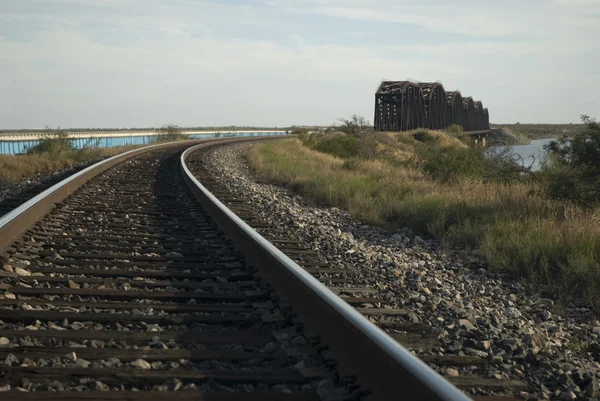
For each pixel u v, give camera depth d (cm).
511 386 446
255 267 750
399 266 915
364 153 3728
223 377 414
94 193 1576
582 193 1393
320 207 1731
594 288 828
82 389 390
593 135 1384
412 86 12694
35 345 461
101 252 858
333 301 467
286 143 5706
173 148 4819
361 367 400
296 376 422
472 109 19588
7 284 641
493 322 663
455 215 1362
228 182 2145
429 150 2545
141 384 405
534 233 1101
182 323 556
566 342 625
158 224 1129
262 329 532
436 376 313
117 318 546
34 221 1031
